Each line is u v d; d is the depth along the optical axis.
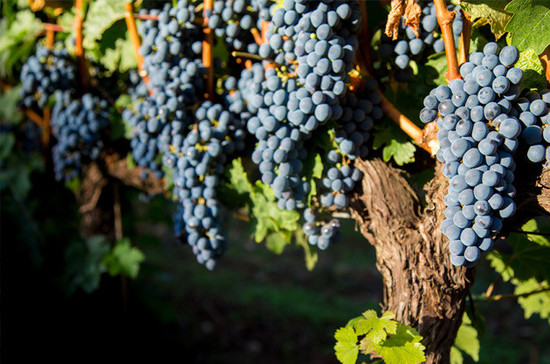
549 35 1.10
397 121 1.20
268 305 4.36
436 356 1.15
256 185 1.27
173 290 4.44
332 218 1.26
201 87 1.28
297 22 1.16
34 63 1.50
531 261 1.35
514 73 1.05
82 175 1.85
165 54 1.26
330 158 1.21
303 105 1.16
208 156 1.24
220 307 4.24
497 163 1.05
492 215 1.05
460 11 1.14
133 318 2.60
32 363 2.01
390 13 1.13
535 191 1.08
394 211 1.18
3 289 1.97
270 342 3.74
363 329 1.10
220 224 1.27
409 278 1.15
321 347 3.69
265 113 1.20
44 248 1.96
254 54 1.27
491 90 1.06
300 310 4.25
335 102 1.16
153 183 1.58
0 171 2.00
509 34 1.12
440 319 1.14
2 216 1.97
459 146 1.05
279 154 1.18
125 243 1.83
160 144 1.31
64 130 1.51
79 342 2.04
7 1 1.58
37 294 1.99
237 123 1.25
